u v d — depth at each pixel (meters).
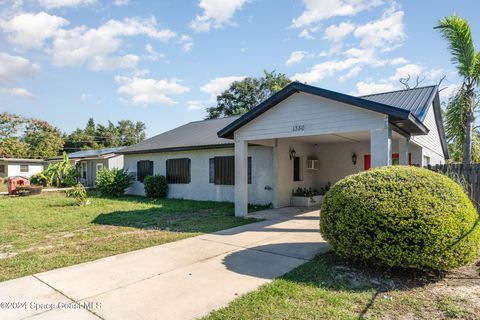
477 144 13.16
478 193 7.67
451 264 4.22
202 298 3.83
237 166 10.02
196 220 9.34
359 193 4.68
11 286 4.26
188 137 17.11
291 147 12.80
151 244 6.50
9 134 38.78
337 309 3.47
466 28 9.72
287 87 8.37
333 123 7.84
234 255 5.64
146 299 3.81
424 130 8.28
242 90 42.44
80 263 5.28
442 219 4.18
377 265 4.69
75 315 3.41
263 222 8.91
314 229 7.89
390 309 3.46
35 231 7.95
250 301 3.68
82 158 24.11
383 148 7.04
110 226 8.52
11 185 19.86
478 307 3.49
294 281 4.30
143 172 18.27
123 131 70.00
